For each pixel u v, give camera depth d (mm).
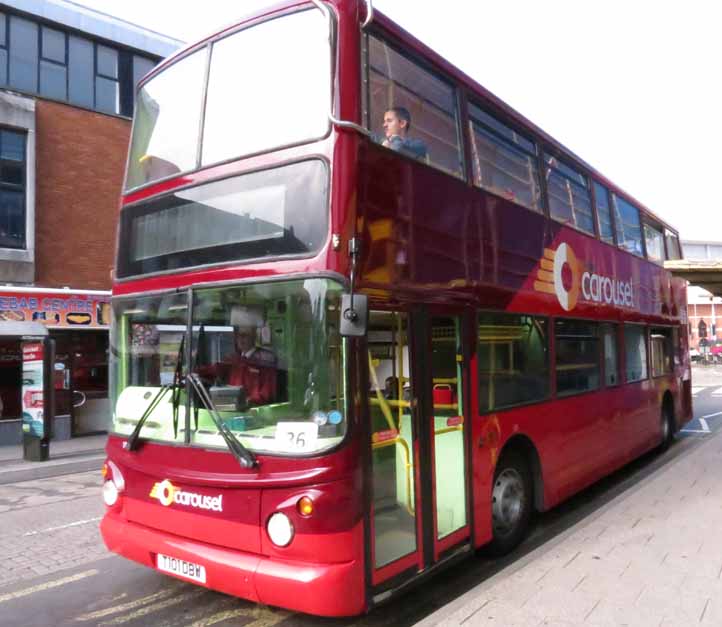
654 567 4633
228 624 4488
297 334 3939
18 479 10281
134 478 4590
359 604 3811
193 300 4402
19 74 15883
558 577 4461
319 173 4012
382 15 4645
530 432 6098
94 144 16875
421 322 4621
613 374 8516
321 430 3799
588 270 7879
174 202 4738
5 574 5617
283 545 3770
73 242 16359
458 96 5473
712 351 62062
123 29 17734
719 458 9008
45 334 12438
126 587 5254
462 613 3891
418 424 4516
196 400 4281
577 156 7926
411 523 4441
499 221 5855
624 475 9516
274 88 4387
